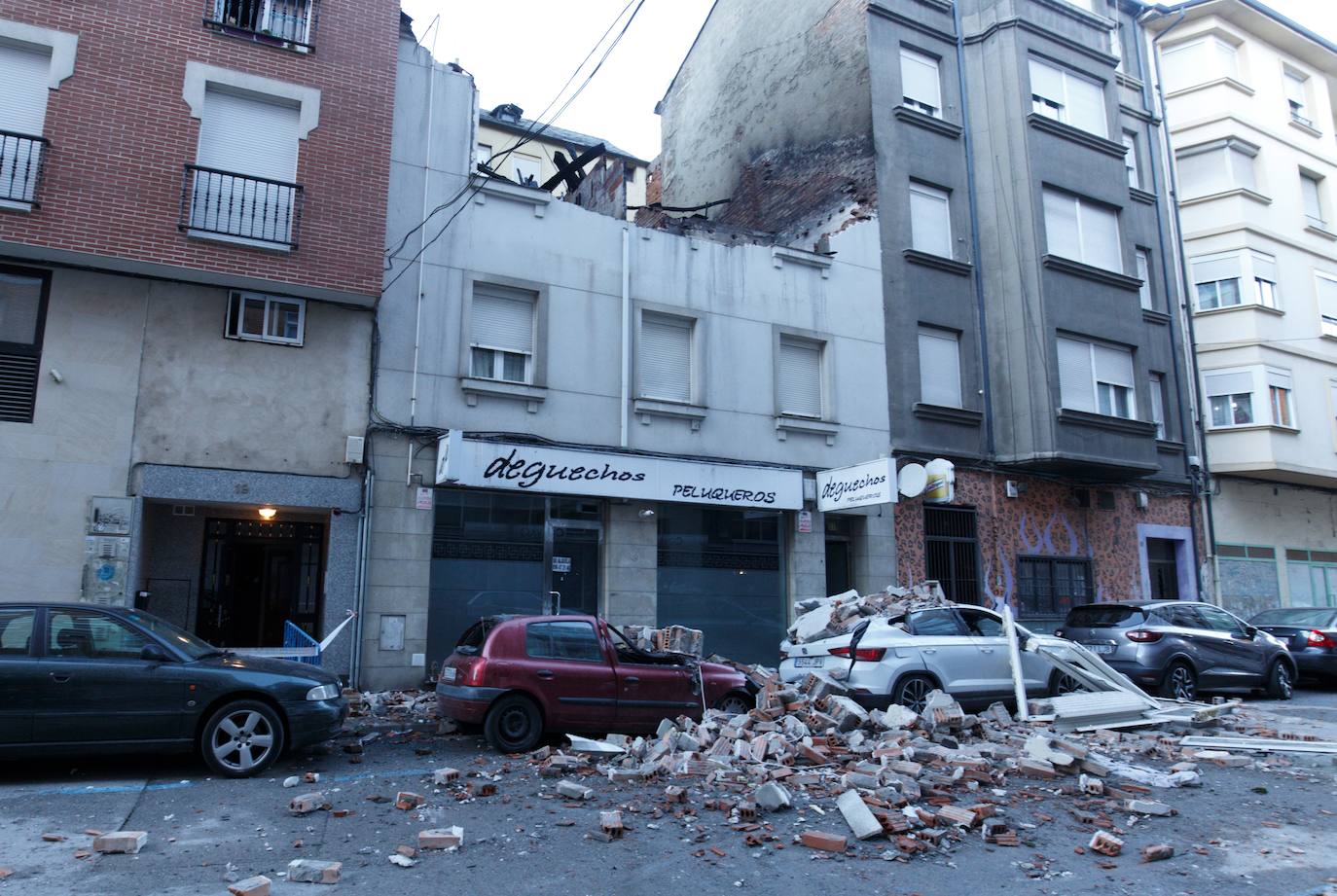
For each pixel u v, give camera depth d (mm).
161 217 10945
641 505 13938
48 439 10703
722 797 6789
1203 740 9289
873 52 17609
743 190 21094
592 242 14234
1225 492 20828
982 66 18562
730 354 15094
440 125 13461
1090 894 4980
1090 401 17531
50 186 10438
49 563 10516
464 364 12953
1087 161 18422
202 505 12094
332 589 11766
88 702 7125
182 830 5941
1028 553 17219
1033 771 7578
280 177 11844
